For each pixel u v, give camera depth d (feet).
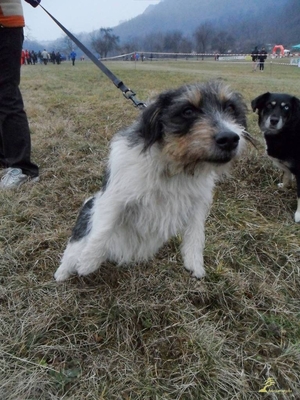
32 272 3.33
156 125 2.56
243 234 3.92
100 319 2.93
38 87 12.25
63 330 2.83
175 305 3.07
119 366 2.60
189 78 15.31
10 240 3.72
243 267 3.55
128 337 2.80
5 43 4.27
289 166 4.75
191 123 2.49
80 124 6.89
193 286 3.24
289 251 3.78
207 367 2.60
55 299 3.06
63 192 4.62
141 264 3.51
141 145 2.62
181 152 2.50
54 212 4.20
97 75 17.51
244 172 5.24
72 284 3.26
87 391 2.43
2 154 5.23
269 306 3.18
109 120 7.11
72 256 3.19
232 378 2.55
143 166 2.64
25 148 4.75
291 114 4.77
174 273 3.42
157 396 2.42
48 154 5.63
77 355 2.67
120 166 2.74
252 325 3.00
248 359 2.71
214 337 2.81
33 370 2.51
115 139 2.89
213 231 3.98
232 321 3.02
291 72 23.16
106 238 2.94
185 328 2.87
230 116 2.65
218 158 2.46
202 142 2.43
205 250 3.65
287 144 4.66
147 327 2.91
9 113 4.55
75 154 5.58
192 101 2.53
